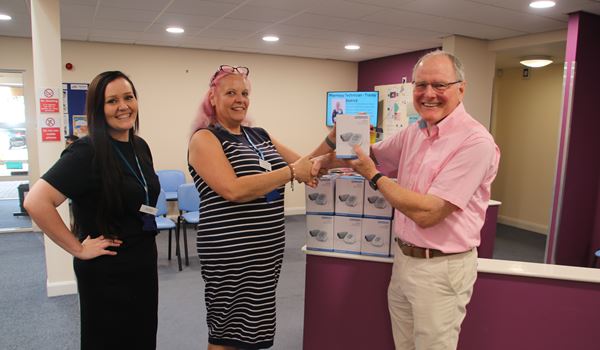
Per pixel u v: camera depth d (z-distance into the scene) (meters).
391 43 5.55
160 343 2.70
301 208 7.06
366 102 6.50
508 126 6.59
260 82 6.60
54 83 3.25
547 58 5.49
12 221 6.02
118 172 1.49
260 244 1.72
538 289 1.78
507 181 6.64
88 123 1.49
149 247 1.62
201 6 3.90
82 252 1.45
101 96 1.47
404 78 6.25
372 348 1.98
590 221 4.37
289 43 5.67
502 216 6.74
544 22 4.26
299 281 3.85
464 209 1.46
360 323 1.98
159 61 5.97
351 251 1.92
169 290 3.60
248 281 1.74
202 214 1.72
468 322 1.87
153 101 6.01
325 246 1.96
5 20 4.39
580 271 1.79
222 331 1.80
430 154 1.50
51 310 3.17
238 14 4.18
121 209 1.50
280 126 6.82
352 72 7.26
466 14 4.02
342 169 2.03
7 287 3.62
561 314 1.77
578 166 4.15
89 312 1.52
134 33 5.09
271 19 4.37
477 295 1.84
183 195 4.31
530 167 6.28
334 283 1.99
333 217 1.92
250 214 1.69
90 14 4.20
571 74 3.96
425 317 1.50
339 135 1.53
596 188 4.33
